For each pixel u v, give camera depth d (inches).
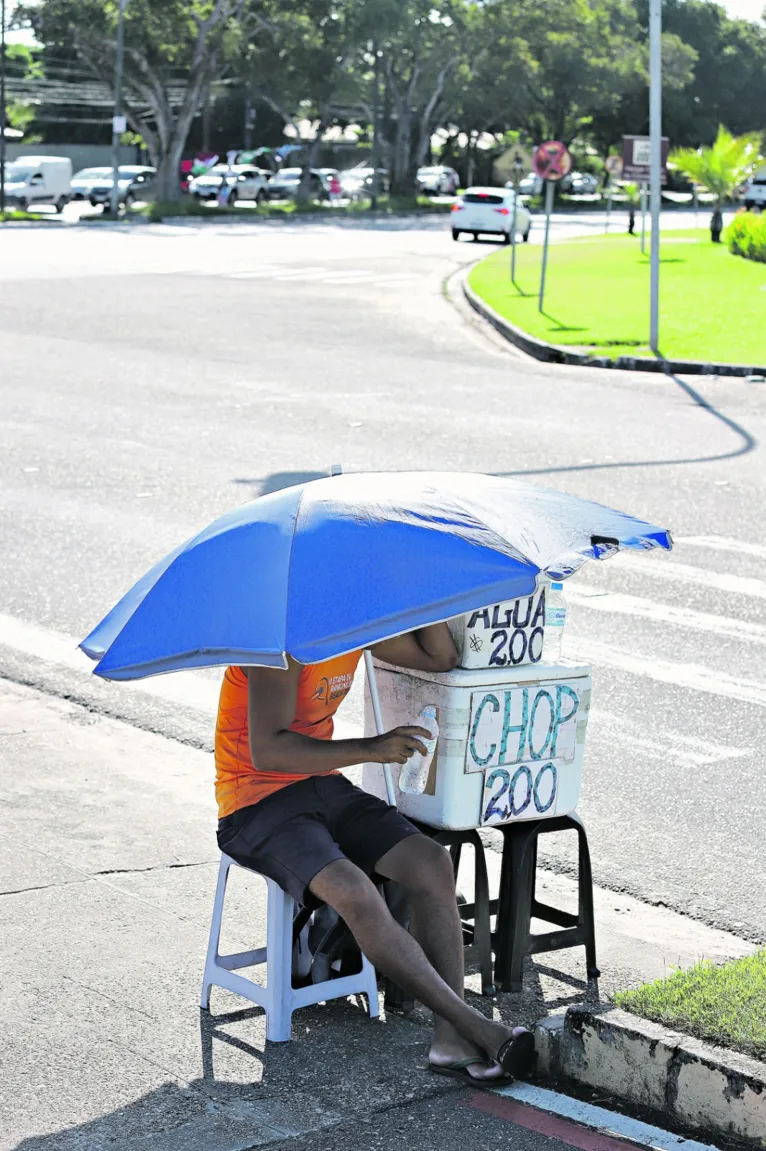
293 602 205.8
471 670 243.6
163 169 3678.6
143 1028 241.6
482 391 1030.4
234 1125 213.8
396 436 842.2
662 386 1075.9
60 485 705.0
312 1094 222.7
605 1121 215.8
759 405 991.6
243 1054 234.2
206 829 329.1
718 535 617.3
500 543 213.3
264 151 4997.5
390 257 2214.6
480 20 4128.9
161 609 218.4
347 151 5649.6
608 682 435.8
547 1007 250.7
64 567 559.2
